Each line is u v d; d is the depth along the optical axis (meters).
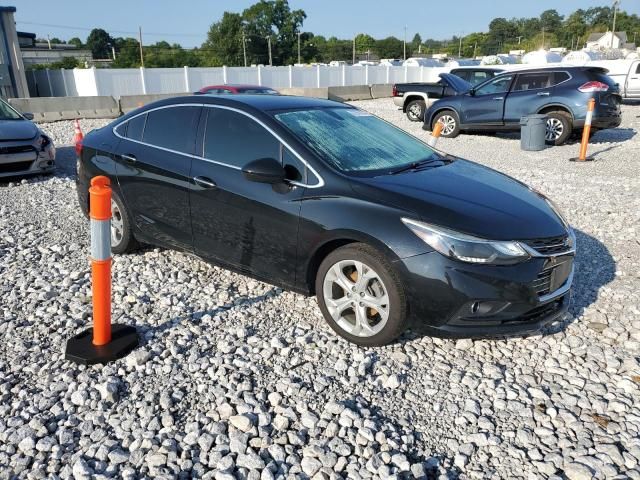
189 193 4.40
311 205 3.74
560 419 3.05
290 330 3.96
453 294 3.32
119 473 2.63
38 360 3.55
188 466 2.66
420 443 2.87
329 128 4.30
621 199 7.69
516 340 3.89
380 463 2.68
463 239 3.33
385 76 39.72
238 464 2.69
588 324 4.13
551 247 3.57
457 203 3.60
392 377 3.34
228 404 3.09
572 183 8.73
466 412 3.10
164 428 2.93
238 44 94.62
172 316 4.14
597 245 5.88
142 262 5.20
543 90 12.49
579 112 12.02
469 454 2.80
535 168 9.99
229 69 32.41
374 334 3.62
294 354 3.64
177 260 5.25
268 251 4.02
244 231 4.11
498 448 2.84
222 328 3.98
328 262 3.73
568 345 3.84
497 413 3.11
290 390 3.23
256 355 3.62
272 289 4.63
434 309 3.37
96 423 2.96
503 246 3.36
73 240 5.94
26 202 7.48
